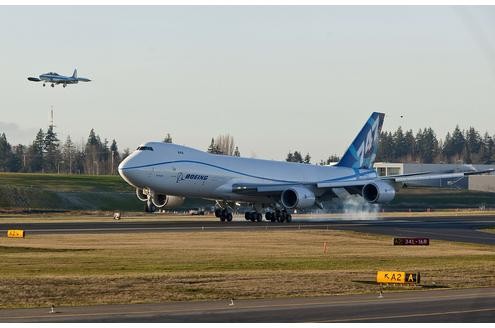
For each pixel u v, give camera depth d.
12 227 195.00
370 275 106.50
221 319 70.88
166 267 117.56
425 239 165.88
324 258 135.00
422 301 81.94
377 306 78.19
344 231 196.25
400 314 73.19
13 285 90.81
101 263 121.69
